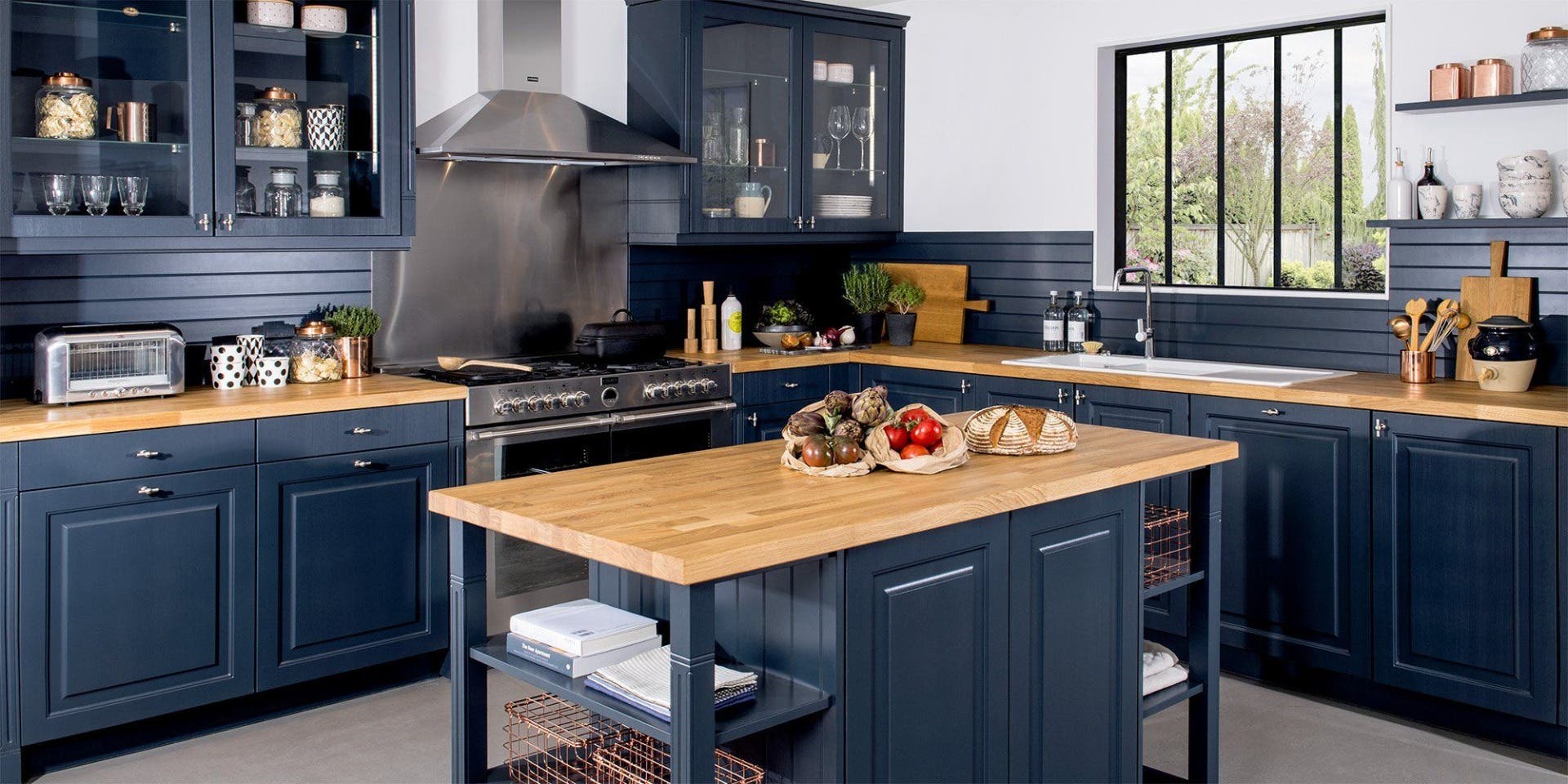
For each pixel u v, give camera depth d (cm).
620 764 287
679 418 511
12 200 370
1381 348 478
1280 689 450
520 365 498
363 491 419
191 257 445
